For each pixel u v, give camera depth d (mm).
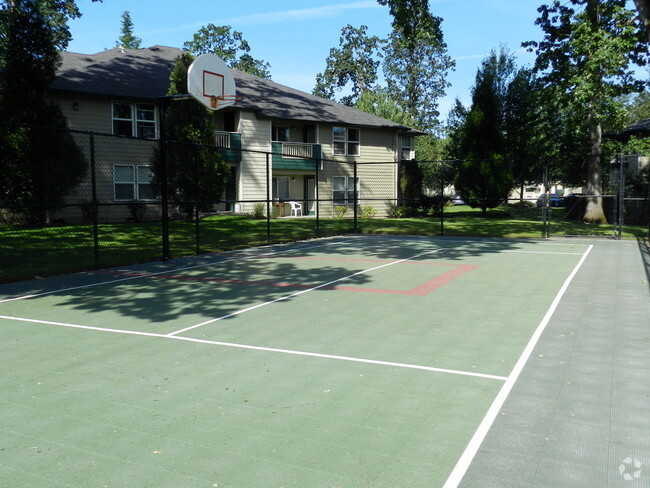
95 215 12227
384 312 7746
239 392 4598
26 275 11070
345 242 18531
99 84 22844
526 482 3092
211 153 22734
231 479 3150
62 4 28109
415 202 32188
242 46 54938
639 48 22062
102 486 3086
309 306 8188
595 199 25844
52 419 4062
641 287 9492
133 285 10133
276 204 28953
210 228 22281
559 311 7695
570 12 23312
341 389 4648
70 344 6152
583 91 21516
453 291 9359
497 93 36375
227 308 8070
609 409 4148
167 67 28062
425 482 3098
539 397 4410
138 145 23719
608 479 3119
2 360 5562
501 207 35375
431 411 4141
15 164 18797
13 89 18828
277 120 29344
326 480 3131
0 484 3115
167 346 6047
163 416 4098
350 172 32469
